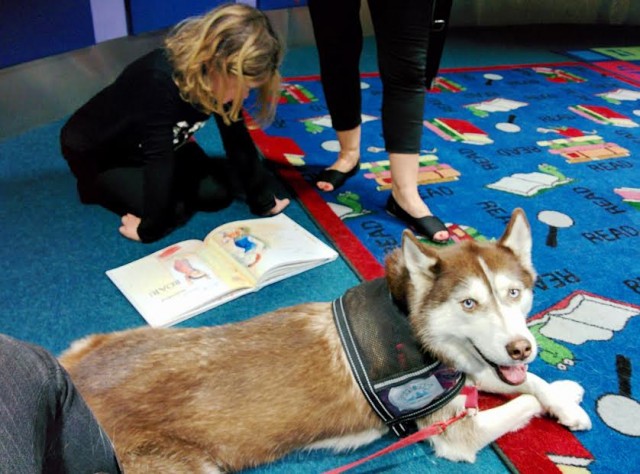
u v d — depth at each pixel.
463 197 2.70
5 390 0.60
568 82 4.32
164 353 1.39
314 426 1.39
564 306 2.01
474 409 1.48
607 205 2.66
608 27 5.99
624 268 2.22
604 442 1.53
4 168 2.78
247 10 1.97
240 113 2.30
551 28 5.84
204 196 2.49
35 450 0.62
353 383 1.40
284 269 2.12
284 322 1.48
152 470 1.24
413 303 1.36
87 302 1.98
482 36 5.44
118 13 3.44
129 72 2.20
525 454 1.49
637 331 1.91
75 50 3.25
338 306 1.46
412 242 1.34
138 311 1.93
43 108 3.19
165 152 2.14
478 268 1.33
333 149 3.15
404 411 1.43
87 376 1.35
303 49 4.76
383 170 2.95
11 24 2.87
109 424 1.26
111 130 2.29
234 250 2.19
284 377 1.36
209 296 1.98
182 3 3.78
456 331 1.32
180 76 2.00
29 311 1.93
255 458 1.40
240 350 1.39
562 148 3.22
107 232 2.36
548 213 2.58
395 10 2.11
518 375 1.32
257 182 2.43
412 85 2.27
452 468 1.48
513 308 1.31
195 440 1.31
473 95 3.98
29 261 2.16
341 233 2.39
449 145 3.22
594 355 1.80
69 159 2.44
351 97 2.60
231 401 1.33
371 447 1.54
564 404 1.58
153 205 2.20
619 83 4.34
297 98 3.78
